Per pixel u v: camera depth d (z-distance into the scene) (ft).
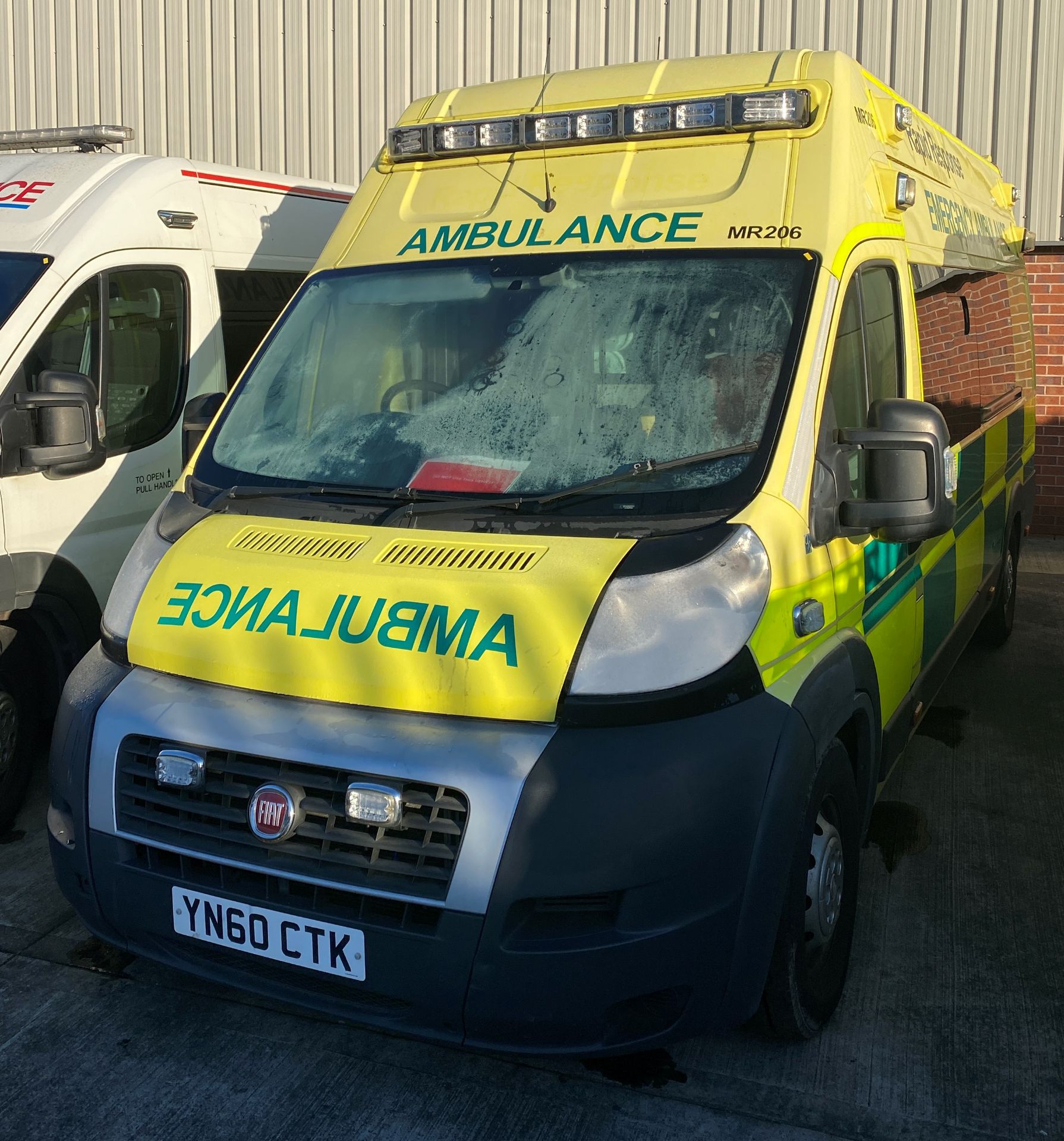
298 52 33.88
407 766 8.42
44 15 36.32
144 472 16.34
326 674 8.96
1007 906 13.20
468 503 9.98
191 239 17.53
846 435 10.16
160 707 9.39
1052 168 29.76
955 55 29.81
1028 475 22.93
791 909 9.50
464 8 32.37
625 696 8.56
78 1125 9.57
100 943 12.19
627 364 10.67
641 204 11.53
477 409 10.93
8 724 14.69
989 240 19.35
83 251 15.48
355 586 9.35
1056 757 17.49
